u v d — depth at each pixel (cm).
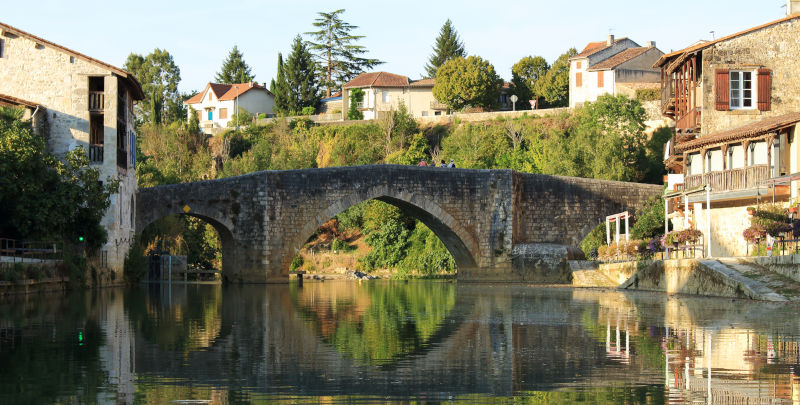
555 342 1933
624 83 8462
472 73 9688
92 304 3033
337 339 2027
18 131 3697
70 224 3962
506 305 3089
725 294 2988
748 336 1947
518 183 5459
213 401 1328
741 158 3959
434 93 9931
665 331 2077
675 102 4894
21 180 3641
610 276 4572
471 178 5416
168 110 12281
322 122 9944
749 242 3506
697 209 4356
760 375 1491
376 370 1588
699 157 4397
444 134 9081
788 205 3522
